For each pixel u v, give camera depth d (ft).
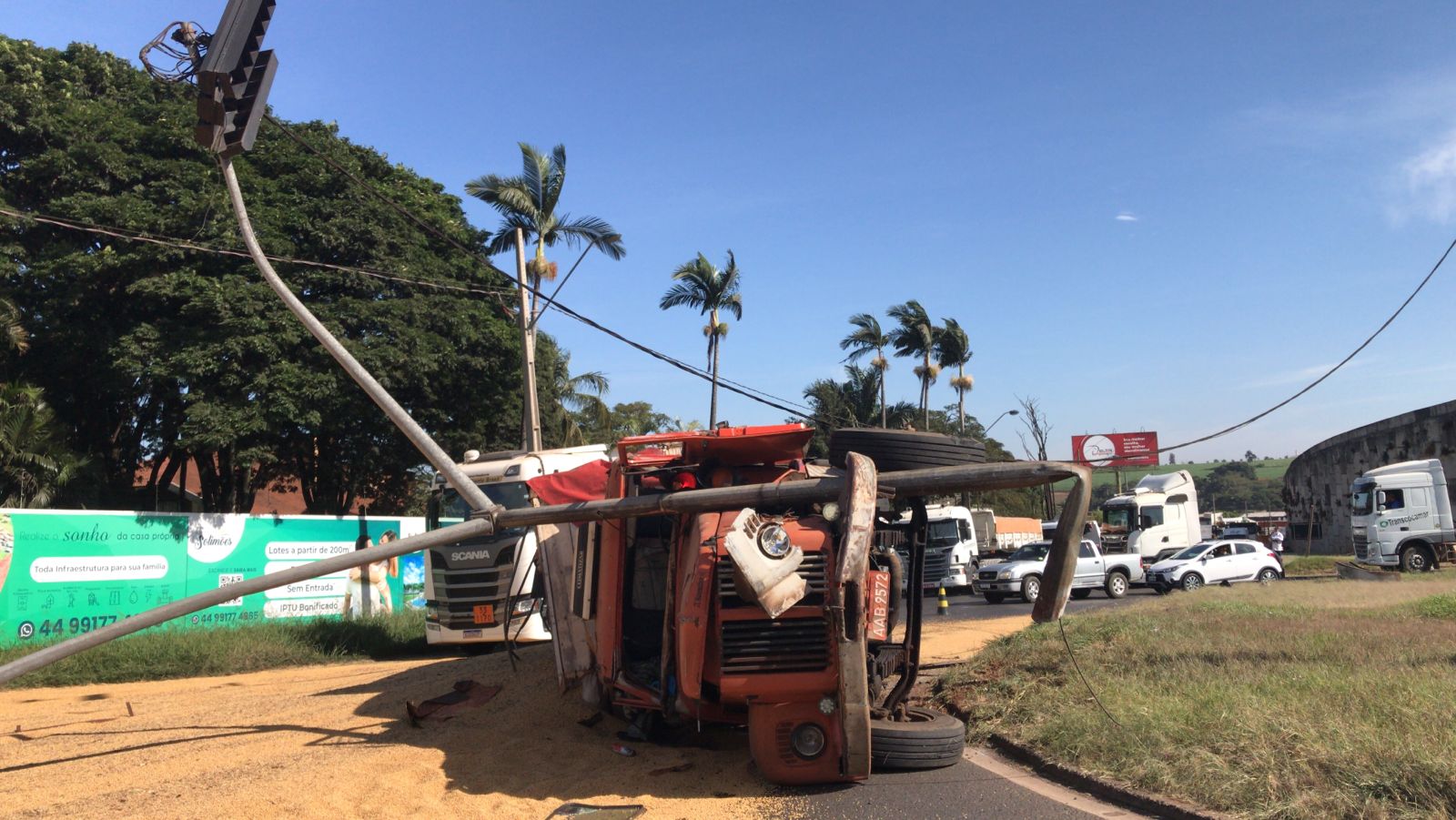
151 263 73.36
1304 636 36.04
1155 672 29.55
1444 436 124.98
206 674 49.57
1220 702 24.29
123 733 31.40
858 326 151.64
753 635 21.68
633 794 22.12
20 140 80.33
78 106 82.23
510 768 24.62
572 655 31.45
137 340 71.51
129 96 90.02
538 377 115.14
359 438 87.15
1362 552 102.68
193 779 24.43
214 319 72.49
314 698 36.68
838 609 20.74
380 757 25.81
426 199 96.17
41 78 84.74
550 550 33.24
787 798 21.54
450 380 85.97
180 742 29.45
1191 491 135.74
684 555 24.81
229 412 70.69
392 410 28.35
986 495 215.31
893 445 26.12
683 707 23.81
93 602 58.59
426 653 59.36
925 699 32.76
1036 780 22.86
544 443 115.14
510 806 21.22
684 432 28.22
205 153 81.61
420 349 79.05
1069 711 25.82
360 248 82.33
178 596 63.16
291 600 69.87
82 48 92.12
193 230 74.74
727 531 22.41
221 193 75.77
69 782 24.80
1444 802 16.60
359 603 74.59
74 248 75.51
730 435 26.78
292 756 26.61
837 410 146.72
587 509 25.21
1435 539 96.53
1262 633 37.37
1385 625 39.93
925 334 155.53
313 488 99.35
